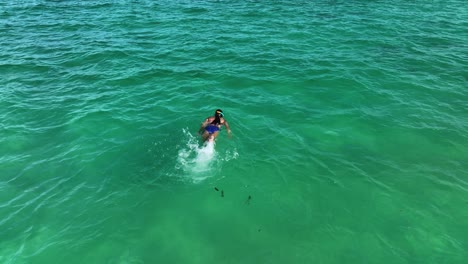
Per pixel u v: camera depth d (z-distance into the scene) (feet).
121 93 47.06
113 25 73.87
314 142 37.50
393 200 29.96
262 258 24.75
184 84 49.42
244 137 37.81
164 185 31.19
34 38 66.80
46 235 26.18
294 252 25.22
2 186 30.68
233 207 29.17
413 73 53.11
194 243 25.91
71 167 33.27
